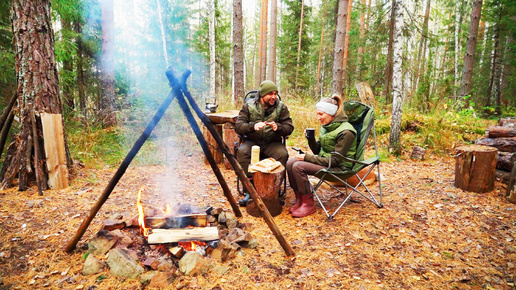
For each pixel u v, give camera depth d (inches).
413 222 115.2
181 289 75.3
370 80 402.6
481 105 469.4
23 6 140.9
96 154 209.8
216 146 192.5
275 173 118.0
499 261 90.0
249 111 138.6
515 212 122.6
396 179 169.9
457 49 556.7
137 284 76.2
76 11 283.9
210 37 437.1
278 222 116.7
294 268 85.7
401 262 89.4
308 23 746.8
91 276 78.8
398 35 208.7
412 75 368.5
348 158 113.0
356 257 91.7
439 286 78.4
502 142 172.7
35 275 78.9
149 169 186.4
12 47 220.8
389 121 279.6
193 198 139.6
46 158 139.5
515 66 413.4
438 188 152.3
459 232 107.5
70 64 314.7
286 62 773.3
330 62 618.2
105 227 95.3
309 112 290.8
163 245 90.4
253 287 76.9
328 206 132.2
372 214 122.4
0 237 96.4
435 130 251.3
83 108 332.2
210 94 392.2
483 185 144.1
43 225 106.7
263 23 634.2
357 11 527.8
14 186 146.4
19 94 144.1
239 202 133.9
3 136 153.9
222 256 86.9
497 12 445.4
